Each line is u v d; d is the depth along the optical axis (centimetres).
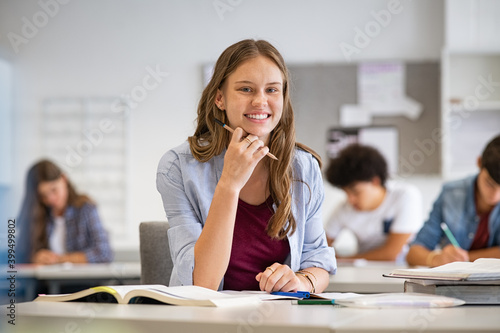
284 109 168
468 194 319
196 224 162
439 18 504
